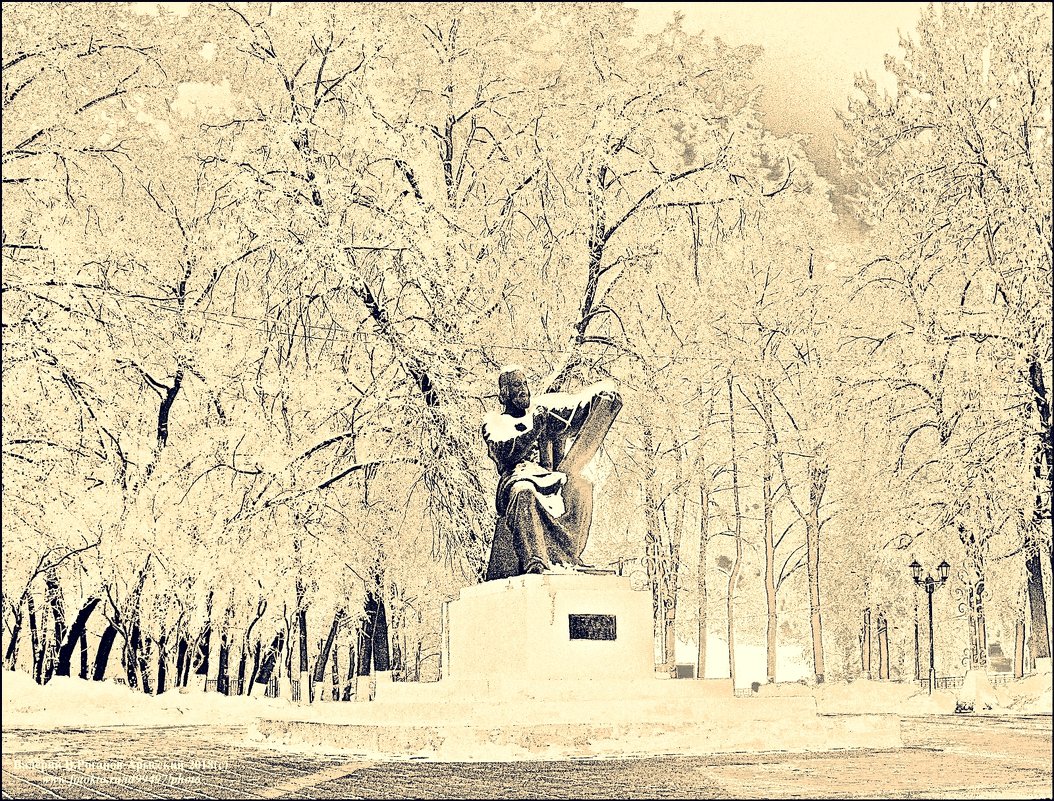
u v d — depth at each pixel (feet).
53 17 94.07
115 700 91.66
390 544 103.96
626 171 102.47
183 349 97.91
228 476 97.40
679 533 130.72
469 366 96.22
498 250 102.01
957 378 100.32
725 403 136.15
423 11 103.60
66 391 91.15
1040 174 99.71
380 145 98.68
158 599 96.63
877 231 114.62
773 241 115.03
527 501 65.62
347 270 92.58
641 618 63.36
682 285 109.91
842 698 106.32
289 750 60.39
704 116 104.17
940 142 106.22
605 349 102.22
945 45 106.22
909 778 44.39
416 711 59.72
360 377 100.37
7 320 89.10
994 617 152.66
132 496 93.56
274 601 100.48
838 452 118.01
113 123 100.83
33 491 88.79
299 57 100.22
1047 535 97.55
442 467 92.84
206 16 99.96
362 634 119.75
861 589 139.74
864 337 111.96
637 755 54.49
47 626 106.32
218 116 103.71
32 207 94.53
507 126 105.81
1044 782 42.65
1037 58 101.60
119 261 99.50
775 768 48.34
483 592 67.00
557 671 61.62
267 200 94.99
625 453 115.65
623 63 105.91
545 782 43.91
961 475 98.48
